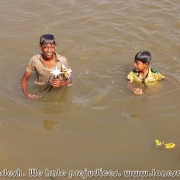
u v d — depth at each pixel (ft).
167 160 12.23
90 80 17.19
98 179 11.41
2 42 20.57
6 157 12.26
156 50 20.26
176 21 23.53
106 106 15.26
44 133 13.50
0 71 17.65
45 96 15.85
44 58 15.76
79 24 23.08
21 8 24.93
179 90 16.40
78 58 19.34
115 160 12.24
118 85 16.81
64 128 13.82
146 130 13.75
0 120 14.12
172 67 18.49
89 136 13.38
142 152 12.60
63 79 16.35
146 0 26.58
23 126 13.85
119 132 13.62
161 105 15.35
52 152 12.55
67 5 25.48
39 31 22.04
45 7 25.13
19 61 18.71
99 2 26.09
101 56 19.60
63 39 21.20
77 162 12.14
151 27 22.82
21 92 16.06
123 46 20.67
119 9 25.13
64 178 11.43
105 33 22.04
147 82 17.11
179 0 26.53
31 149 12.67
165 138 13.33
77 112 14.83
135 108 15.16
